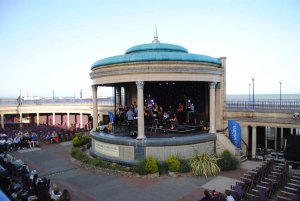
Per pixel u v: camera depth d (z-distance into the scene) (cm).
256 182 1313
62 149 2550
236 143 1927
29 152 2430
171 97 2425
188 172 1586
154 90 2452
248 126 2088
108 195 1309
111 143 1838
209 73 1891
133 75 1767
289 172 1639
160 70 1738
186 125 2136
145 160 1612
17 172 1512
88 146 2391
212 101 1947
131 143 1727
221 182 1448
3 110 4394
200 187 1380
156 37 2288
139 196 1285
